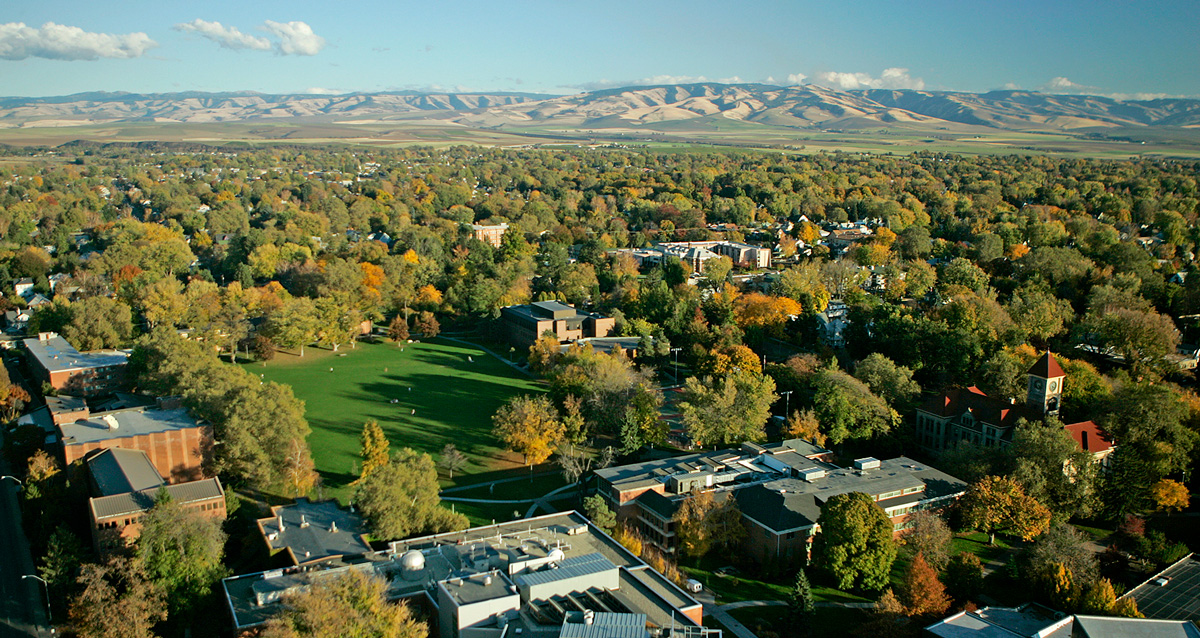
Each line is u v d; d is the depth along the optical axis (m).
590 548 133.50
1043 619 126.75
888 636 121.62
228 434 169.00
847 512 138.75
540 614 111.19
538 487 175.38
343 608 105.31
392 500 137.12
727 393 195.12
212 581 127.56
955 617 124.00
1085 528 163.62
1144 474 163.00
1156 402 175.38
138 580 120.75
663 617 112.44
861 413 196.12
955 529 159.88
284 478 170.12
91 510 139.88
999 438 186.38
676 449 195.88
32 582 139.88
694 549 145.88
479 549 129.00
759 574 143.88
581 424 192.75
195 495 145.88
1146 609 132.00
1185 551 149.00
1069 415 198.75
